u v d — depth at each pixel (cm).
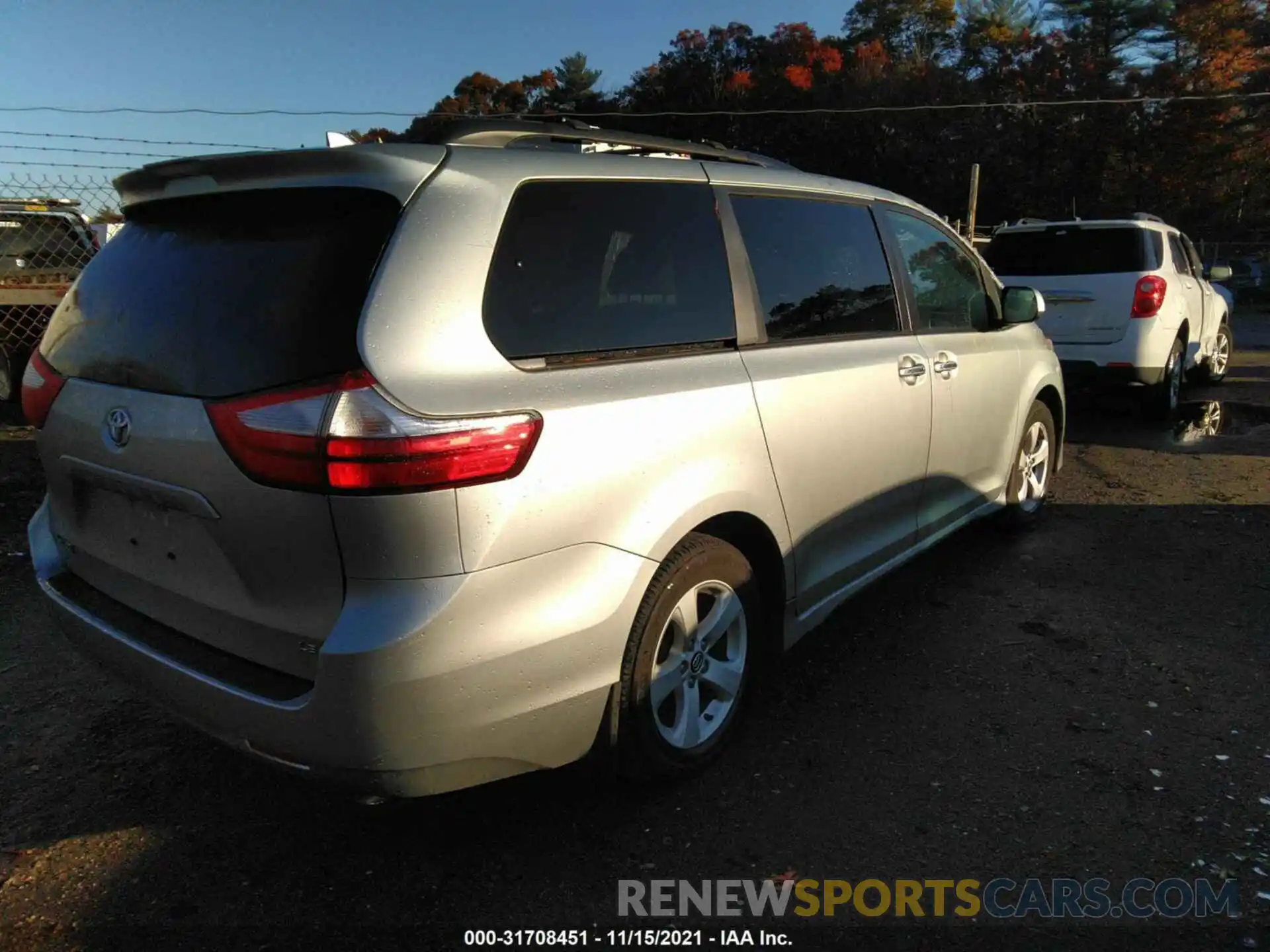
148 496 243
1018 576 477
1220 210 3966
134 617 265
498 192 243
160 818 284
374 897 250
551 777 305
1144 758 310
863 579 368
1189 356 938
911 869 260
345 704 211
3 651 395
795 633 329
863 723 335
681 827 279
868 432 353
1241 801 286
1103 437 823
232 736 234
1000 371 466
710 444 277
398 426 207
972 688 360
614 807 288
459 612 216
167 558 248
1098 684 361
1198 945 231
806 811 285
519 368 235
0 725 336
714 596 297
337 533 209
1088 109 4200
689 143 336
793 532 318
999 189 4438
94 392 259
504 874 259
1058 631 410
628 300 271
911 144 4647
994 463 475
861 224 383
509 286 239
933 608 437
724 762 311
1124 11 4541
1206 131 3966
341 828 280
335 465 205
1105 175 4247
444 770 225
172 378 236
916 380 384
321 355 213
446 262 226
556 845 271
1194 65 4181
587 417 242
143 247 271
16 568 491
